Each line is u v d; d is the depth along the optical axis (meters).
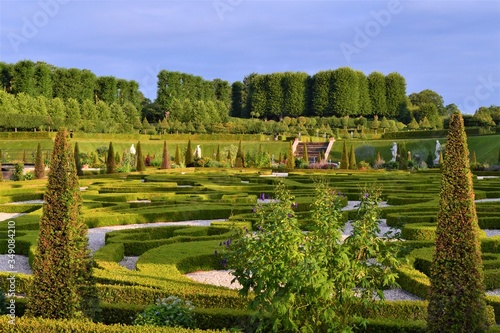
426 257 10.98
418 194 21.80
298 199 19.89
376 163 52.91
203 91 98.12
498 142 63.06
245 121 94.94
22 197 22.86
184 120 88.62
